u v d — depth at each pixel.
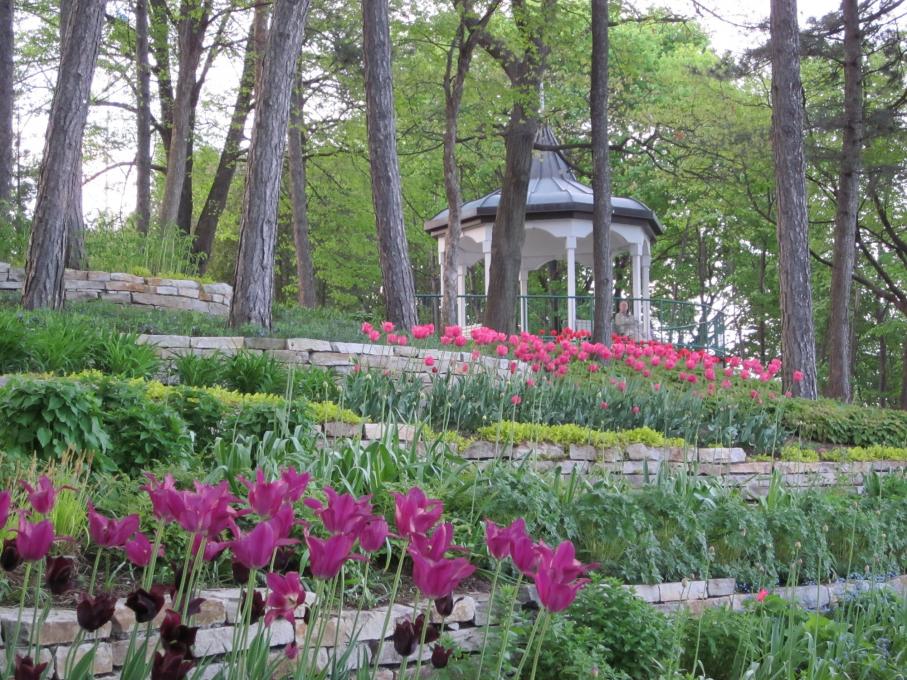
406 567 5.91
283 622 4.56
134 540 2.82
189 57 23.81
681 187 32.50
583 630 5.36
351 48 24.45
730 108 26.92
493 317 21.81
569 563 2.71
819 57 26.44
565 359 11.87
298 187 26.44
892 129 23.62
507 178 22.02
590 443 10.55
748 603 6.54
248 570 2.80
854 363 36.72
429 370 13.34
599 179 19.03
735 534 7.55
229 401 8.77
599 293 18.78
